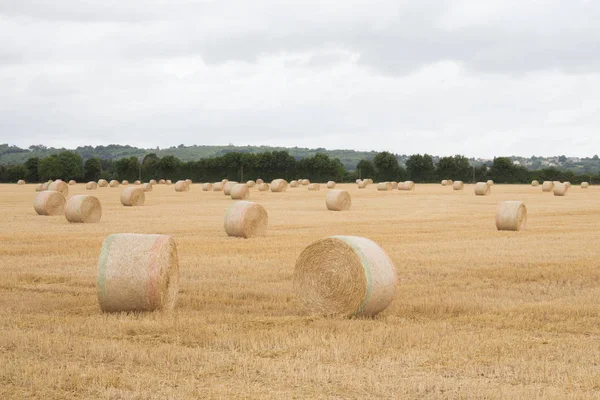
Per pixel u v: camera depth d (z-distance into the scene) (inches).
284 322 596.4
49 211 1835.6
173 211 1996.8
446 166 5772.6
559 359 484.4
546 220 1731.1
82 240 1210.0
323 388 420.2
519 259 991.0
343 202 2064.5
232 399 398.3
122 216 1802.4
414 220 1706.4
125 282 625.0
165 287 645.9
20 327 567.8
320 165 5836.6
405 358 481.4
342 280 637.9
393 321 611.8
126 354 480.4
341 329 570.6
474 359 480.4
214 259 983.0
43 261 965.8
